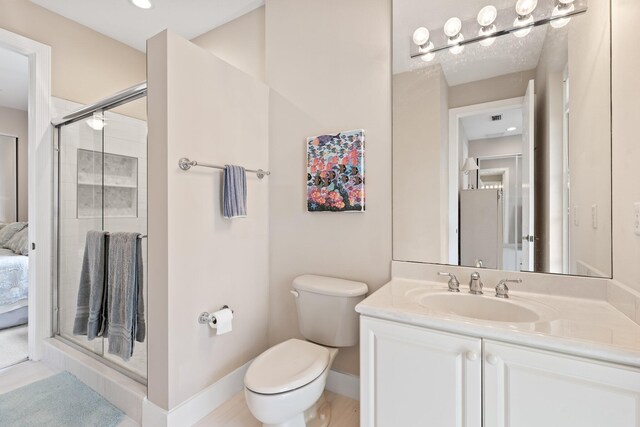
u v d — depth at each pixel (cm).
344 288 168
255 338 205
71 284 222
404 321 115
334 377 189
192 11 231
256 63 231
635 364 82
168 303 147
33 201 220
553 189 137
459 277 157
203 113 166
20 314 292
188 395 157
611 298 121
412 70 169
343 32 188
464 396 104
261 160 210
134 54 281
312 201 196
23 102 433
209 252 170
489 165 152
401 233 172
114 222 196
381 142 177
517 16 145
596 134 125
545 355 92
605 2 123
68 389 186
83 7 224
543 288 138
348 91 187
